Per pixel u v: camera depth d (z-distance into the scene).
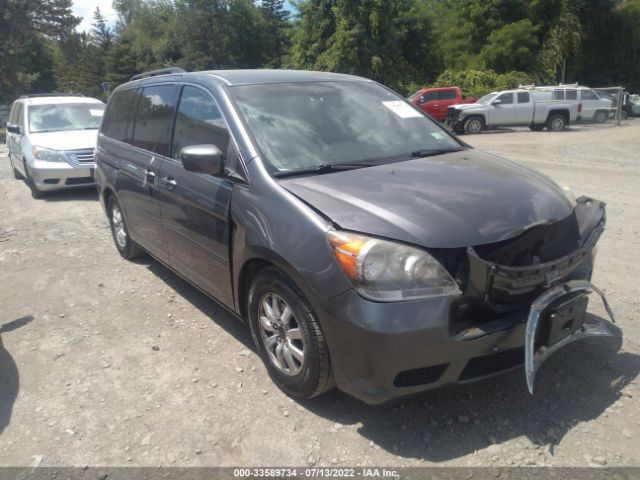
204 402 3.15
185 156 3.23
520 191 2.98
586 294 2.85
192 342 3.88
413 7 34.25
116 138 5.32
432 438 2.75
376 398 2.57
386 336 2.42
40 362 3.70
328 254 2.60
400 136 3.78
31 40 46.06
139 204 4.69
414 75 34.53
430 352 2.47
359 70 31.30
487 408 2.95
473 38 37.25
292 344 2.98
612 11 39.41
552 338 2.70
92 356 3.74
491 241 2.58
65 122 9.98
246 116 3.46
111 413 3.09
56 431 2.96
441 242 2.52
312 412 3.01
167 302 4.61
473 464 2.56
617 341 3.55
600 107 22.97
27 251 6.27
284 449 2.73
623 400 2.96
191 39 44.31
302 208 2.80
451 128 22.55
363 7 30.66
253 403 3.12
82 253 6.10
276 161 3.21
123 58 58.41
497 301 2.64
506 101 21.78
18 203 9.09
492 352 2.59
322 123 3.61
